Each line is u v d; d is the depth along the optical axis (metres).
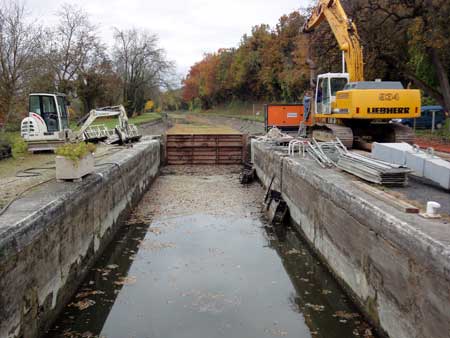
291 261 9.75
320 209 9.59
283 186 13.87
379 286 6.38
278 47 53.28
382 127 15.22
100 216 10.11
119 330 6.73
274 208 12.90
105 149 17.86
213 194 17.09
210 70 83.94
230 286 8.37
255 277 8.82
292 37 50.69
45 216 6.57
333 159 11.73
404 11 21.92
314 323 6.93
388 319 6.07
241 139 25.50
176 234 11.74
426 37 19.67
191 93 101.44
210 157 25.67
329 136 15.09
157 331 6.70
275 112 23.81
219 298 7.84
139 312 7.31
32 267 6.04
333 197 8.58
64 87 38.97
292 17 52.16
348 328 6.70
